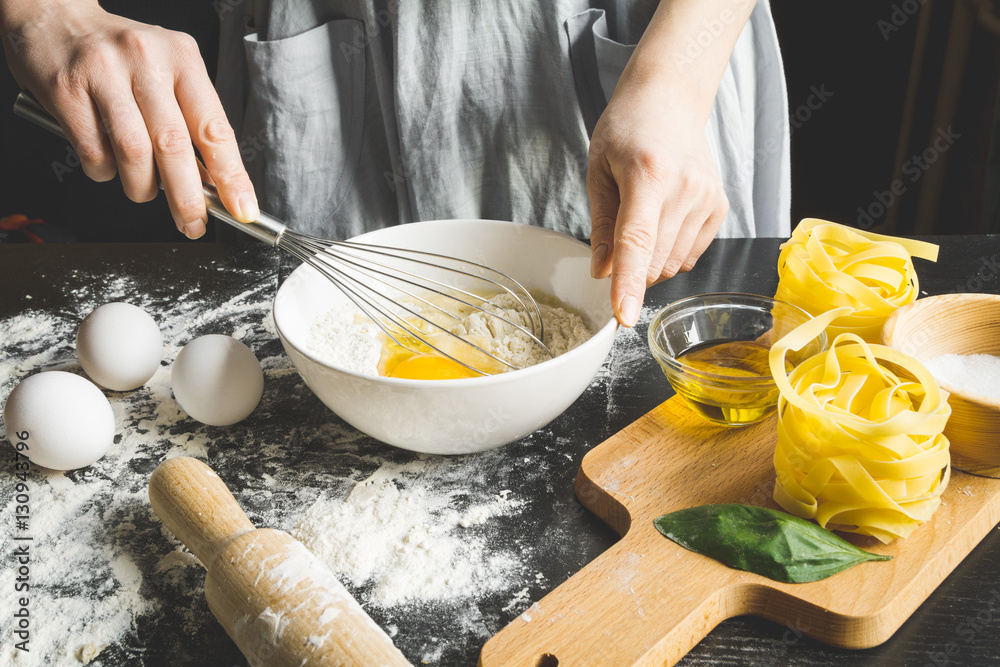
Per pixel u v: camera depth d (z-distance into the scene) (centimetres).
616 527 68
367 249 81
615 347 92
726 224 127
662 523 64
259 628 52
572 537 67
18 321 101
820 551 58
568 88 108
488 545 66
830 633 56
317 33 110
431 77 107
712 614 58
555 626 56
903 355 65
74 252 117
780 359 66
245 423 81
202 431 80
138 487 73
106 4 159
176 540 67
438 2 103
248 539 57
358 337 82
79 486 74
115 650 58
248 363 79
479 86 110
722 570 60
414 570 63
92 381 88
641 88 84
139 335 84
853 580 58
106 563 65
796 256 79
